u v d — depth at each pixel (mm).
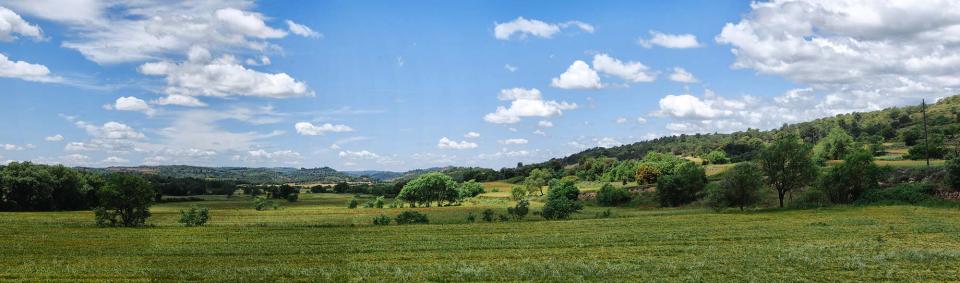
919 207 77062
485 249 46938
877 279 31438
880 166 99312
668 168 163750
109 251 46594
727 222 65250
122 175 72688
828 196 92938
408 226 67500
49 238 55281
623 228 61094
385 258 42562
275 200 159750
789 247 44156
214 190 198000
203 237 56281
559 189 133500
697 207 100625
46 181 114938
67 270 36406
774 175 91438
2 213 95875
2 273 35125
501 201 143375
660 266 36531
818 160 135500
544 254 43625
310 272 35719
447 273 35312
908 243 44750
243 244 50750
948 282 30297
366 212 105062
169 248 48250
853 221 61688
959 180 82438
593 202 125438
